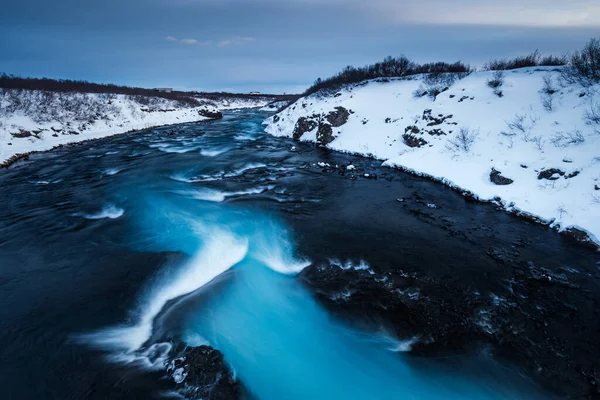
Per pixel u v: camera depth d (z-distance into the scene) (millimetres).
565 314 5137
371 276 6297
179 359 4297
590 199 7793
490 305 5355
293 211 9812
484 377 4207
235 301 5668
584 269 6367
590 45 12367
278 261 7039
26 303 5605
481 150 11906
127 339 4797
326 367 4500
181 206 10336
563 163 9102
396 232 8211
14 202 10695
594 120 9844
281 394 4086
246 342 4793
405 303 5480
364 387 4246
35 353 4512
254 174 14000
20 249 7559
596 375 4051
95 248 7621
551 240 7520
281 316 5355
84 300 5707
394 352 4645
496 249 7211
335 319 5250
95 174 14227
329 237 8031
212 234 8375
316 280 6234
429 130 14680
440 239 7770
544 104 12227
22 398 3840
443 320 5066
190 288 6184
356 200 10625
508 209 9141
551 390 3959
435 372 4328
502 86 14766
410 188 11609
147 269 6727
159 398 3785
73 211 9945
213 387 3939
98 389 3914
